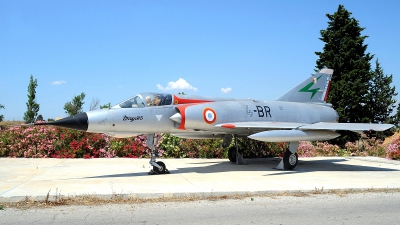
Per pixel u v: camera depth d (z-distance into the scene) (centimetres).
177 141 1598
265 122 1240
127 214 562
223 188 776
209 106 1158
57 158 1468
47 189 740
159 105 1092
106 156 1531
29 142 1496
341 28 2502
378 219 541
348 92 2353
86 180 889
